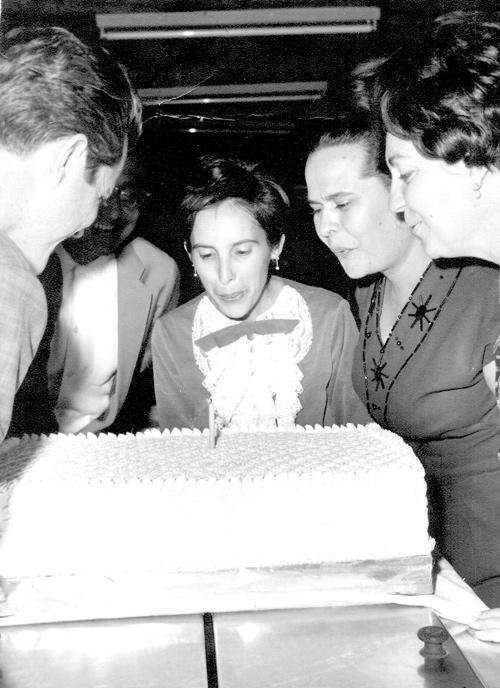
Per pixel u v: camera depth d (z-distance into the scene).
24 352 0.83
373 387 1.47
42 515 0.97
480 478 1.38
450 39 0.93
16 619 0.96
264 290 1.60
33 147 0.92
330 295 1.57
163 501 0.98
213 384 1.62
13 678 0.84
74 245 1.61
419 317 1.37
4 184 0.93
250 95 1.69
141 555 0.98
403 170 1.00
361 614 0.98
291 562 1.00
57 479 1.01
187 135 1.60
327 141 1.41
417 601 1.00
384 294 1.47
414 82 0.93
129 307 1.66
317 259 1.56
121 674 0.84
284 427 1.30
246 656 0.88
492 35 0.92
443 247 1.04
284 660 0.87
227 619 0.97
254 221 1.54
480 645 0.92
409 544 1.01
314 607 0.99
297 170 1.53
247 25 1.71
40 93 0.92
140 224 1.62
